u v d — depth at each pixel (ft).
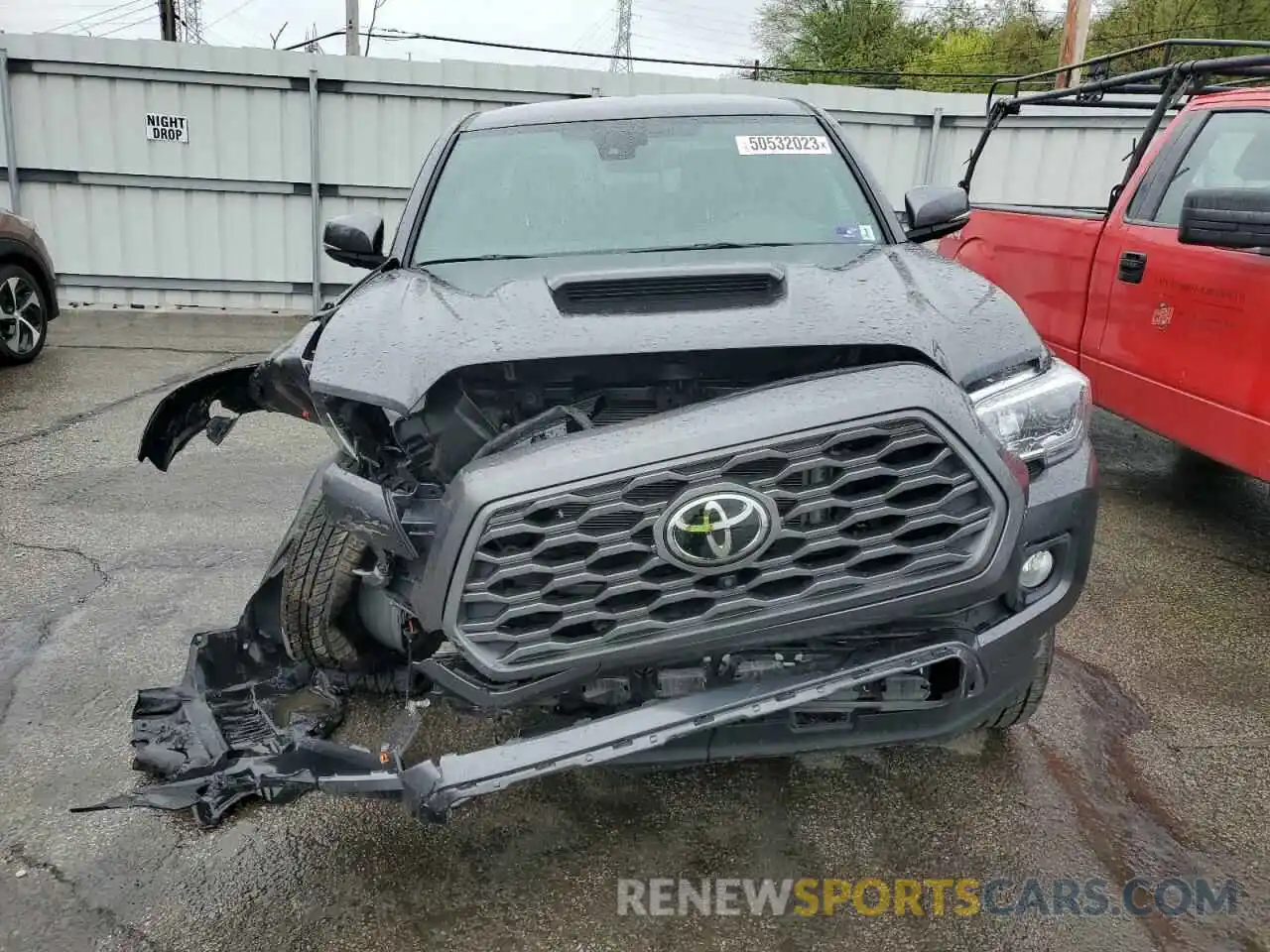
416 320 8.04
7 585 13.55
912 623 7.30
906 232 11.63
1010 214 20.57
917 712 7.74
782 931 7.52
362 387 7.22
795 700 6.93
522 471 6.52
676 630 6.74
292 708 9.70
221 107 34.65
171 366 27.55
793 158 11.72
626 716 6.91
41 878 8.09
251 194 35.65
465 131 12.47
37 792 9.18
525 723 8.76
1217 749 9.94
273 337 32.55
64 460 19.08
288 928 7.57
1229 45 16.47
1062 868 8.20
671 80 35.22
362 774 7.30
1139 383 15.84
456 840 8.57
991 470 6.84
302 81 34.42
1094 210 20.85
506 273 10.10
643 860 8.30
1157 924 7.56
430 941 7.44
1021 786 9.27
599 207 11.10
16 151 34.65
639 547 6.58
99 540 15.19
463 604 6.69
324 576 9.07
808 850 8.43
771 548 6.74
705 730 7.37
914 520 6.79
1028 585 7.68
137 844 8.52
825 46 142.00
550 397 7.63
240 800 8.02
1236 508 17.24
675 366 7.39
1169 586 13.97
